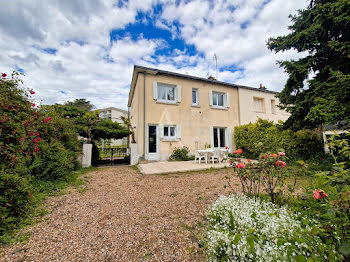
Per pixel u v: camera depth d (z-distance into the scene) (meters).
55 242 2.07
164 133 9.73
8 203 2.40
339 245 1.14
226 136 11.59
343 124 4.76
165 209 3.01
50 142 4.95
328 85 4.84
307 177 4.12
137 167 7.56
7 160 2.52
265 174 2.66
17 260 1.76
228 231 1.84
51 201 3.42
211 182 4.77
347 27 4.93
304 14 5.71
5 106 2.69
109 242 2.07
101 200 3.53
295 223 1.67
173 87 10.28
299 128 6.21
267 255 1.39
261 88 13.66
